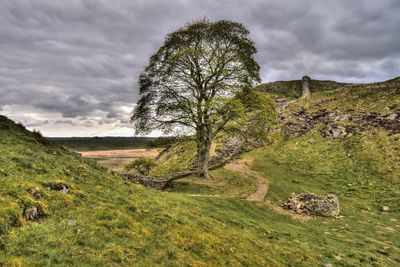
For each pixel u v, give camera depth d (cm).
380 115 6619
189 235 1728
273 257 1927
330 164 5500
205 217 2267
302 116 8031
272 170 5400
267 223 2803
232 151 6706
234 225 2380
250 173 5147
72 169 2070
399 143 5584
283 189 4303
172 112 4403
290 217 3209
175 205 2291
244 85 4528
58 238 1202
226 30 4400
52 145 2608
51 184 1623
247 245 1939
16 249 1058
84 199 1666
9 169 1617
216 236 1877
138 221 1675
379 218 3459
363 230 3000
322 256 2178
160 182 4350
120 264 1205
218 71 4403
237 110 4081
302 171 5281
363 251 2419
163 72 4425
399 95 7212
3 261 969
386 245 2630
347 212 3603
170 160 7444
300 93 11450
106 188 2005
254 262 1738
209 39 4447
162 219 1820
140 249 1373
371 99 7531
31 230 1196
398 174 4703
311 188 4500
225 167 5456
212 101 4006
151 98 4484
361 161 5362
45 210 1377
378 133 6128
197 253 1577
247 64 4356
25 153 1980
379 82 9088
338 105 7838
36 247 1105
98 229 1392
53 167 1934
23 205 1312
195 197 3084
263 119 4597
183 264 1389
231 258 1664
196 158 6297
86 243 1250
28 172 1691
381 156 5344
